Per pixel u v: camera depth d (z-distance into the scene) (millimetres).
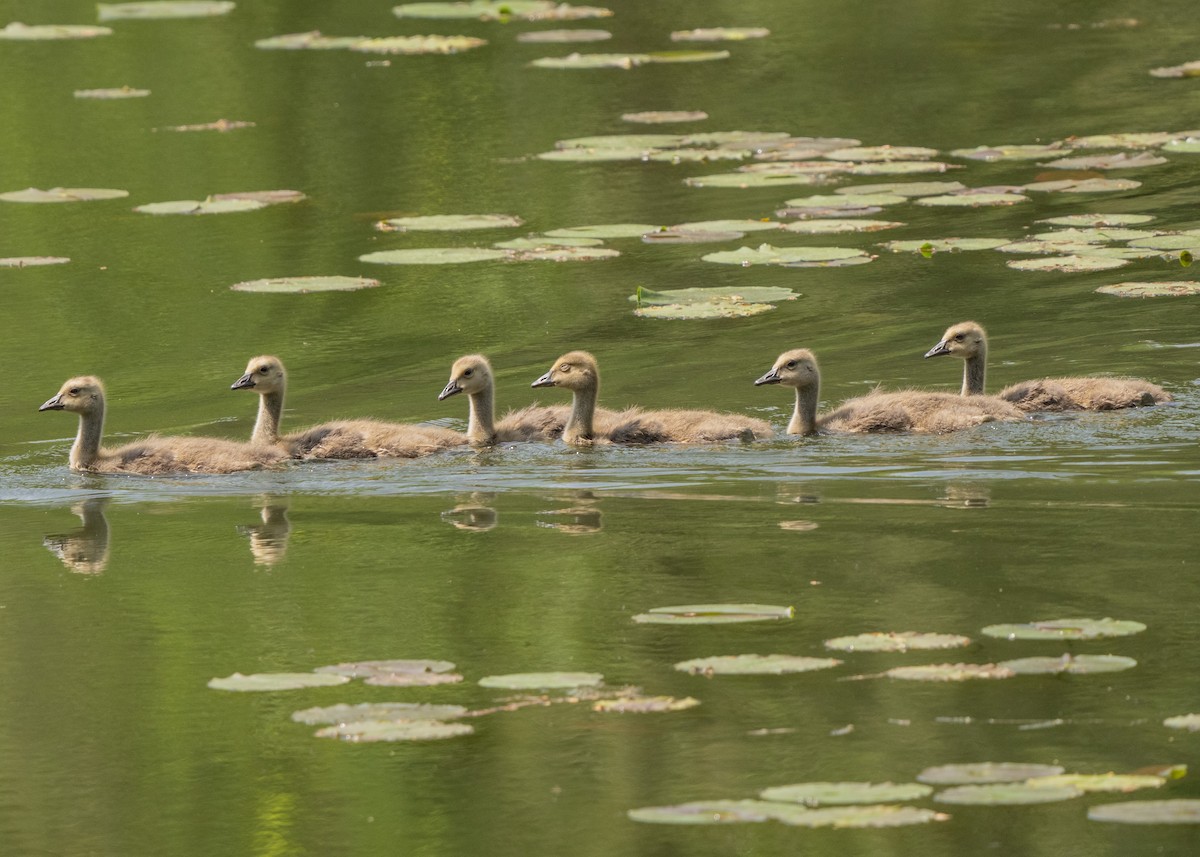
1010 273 25594
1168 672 12555
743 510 16750
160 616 14406
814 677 12797
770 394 21031
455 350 23078
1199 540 15234
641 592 14445
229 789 11664
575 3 51406
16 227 30625
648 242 28141
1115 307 23656
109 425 20609
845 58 42812
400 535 16422
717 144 34906
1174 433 18703
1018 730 11812
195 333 24094
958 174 31719
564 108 38844
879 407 19562
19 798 11688
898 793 10641
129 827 11352
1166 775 10828
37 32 47812
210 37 47500
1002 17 46531
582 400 19766
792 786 10930
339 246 28422
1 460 19594
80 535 16781
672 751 11719
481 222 28984
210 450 19094
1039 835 10992
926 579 14461
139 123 38344
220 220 30672
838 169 31953
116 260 28109
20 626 14273
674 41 45750
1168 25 44438
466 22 49469
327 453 19328
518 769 11625
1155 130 34438
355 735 11617
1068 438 18719
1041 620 13344
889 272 25953
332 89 41344
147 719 12680
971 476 17531
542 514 16953
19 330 24391
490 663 13047
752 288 24625
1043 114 36406
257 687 12406
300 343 23578
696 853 10938
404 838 11047
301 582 15125
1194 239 25578
